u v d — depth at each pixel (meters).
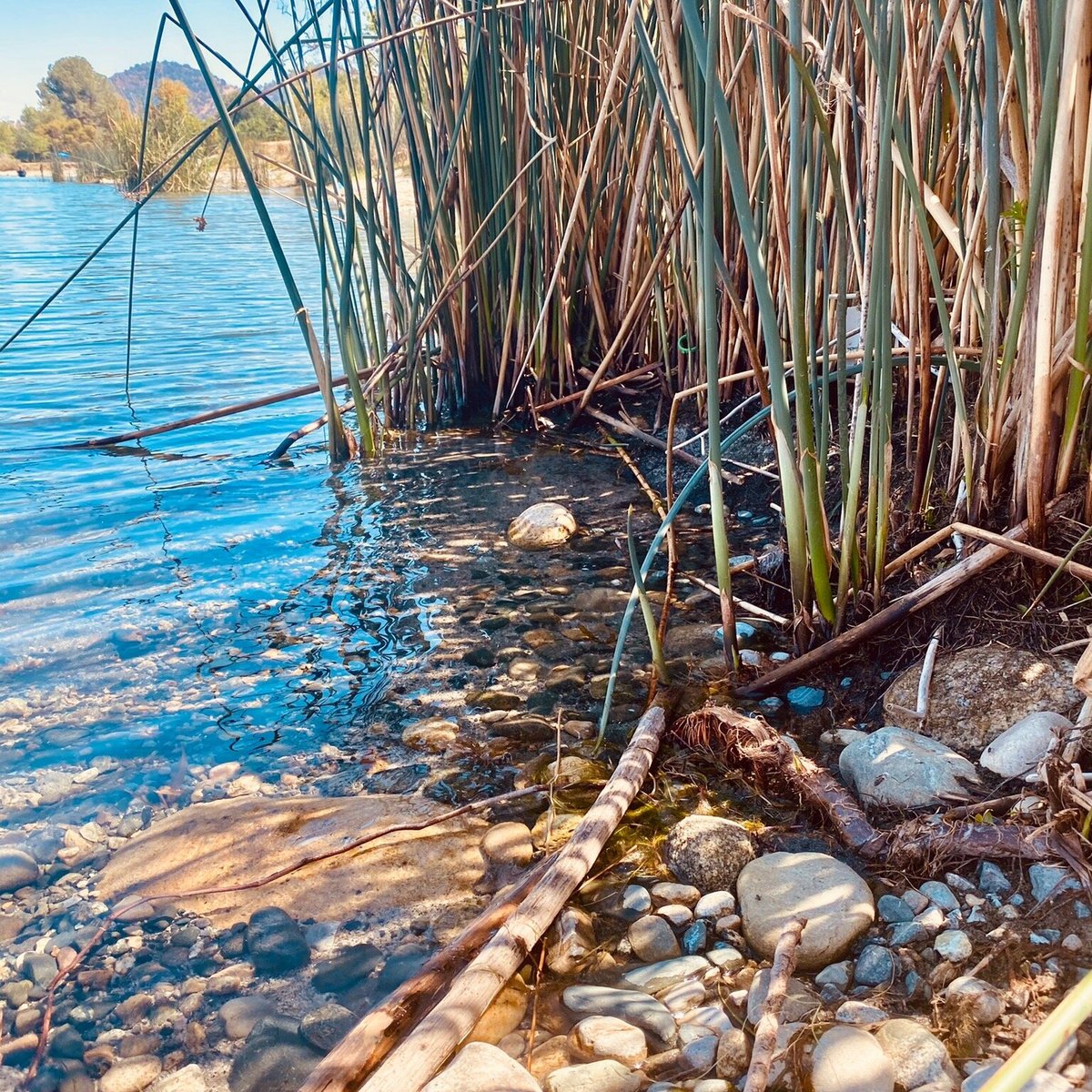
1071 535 1.97
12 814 1.92
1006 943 1.41
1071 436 1.91
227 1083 1.33
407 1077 1.24
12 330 6.95
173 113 15.03
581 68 4.09
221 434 4.57
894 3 1.73
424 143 4.31
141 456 4.24
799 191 1.85
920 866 1.59
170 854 1.80
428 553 3.18
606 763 2.04
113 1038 1.41
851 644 2.15
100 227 15.61
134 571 3.05
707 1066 1.30
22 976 1.52
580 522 3.41
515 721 2.21
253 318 7.47
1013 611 2.03
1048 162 1.80
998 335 2.13
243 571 3.05
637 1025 1.38
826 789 1.79
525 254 4.30
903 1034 1.28
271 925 1.62
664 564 3.00
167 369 5.79
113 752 2.12
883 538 2.12
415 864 1.76
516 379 4.54
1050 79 1.65
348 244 3.95
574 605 2.77
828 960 1.45
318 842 1.82
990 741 1.85
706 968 1.47
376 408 4.56
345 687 2.38
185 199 22.69
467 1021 1.34
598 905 1.64
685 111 2.08
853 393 2.95
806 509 2.07
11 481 3.87
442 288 4.61
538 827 1.85
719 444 2.05
